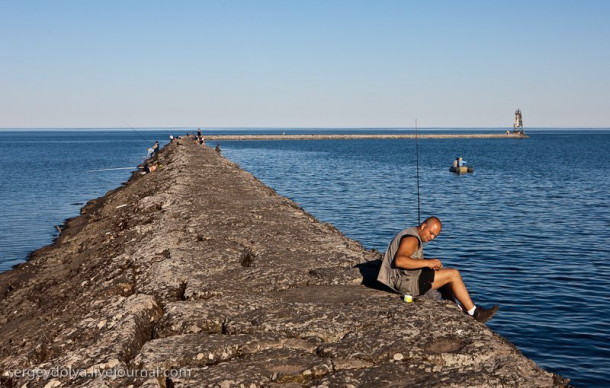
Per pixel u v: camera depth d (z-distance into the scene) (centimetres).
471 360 402
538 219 2266
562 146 12338
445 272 554
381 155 8119
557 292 1222
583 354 902
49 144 13925
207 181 1753
